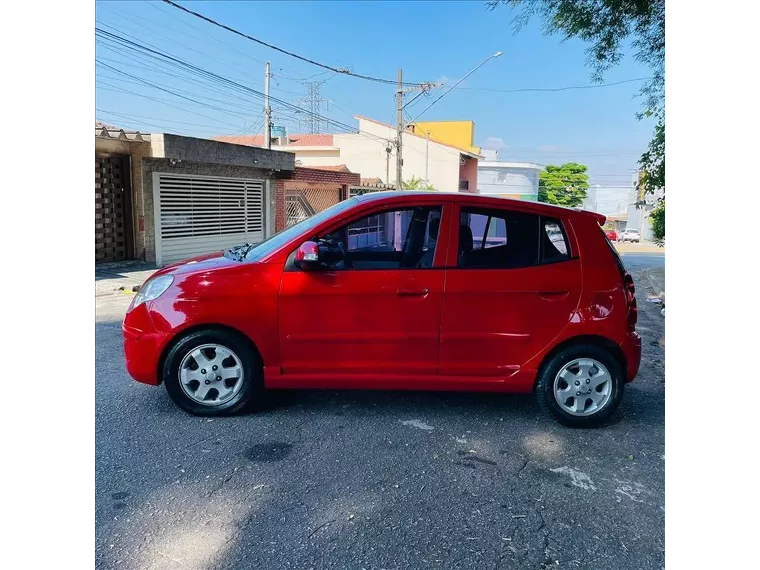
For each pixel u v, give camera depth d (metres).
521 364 3.90
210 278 3.79
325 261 3.81
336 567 2.38
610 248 3.96
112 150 11.61
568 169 59.91
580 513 2.85
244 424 3.82
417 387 3.94
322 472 3.19
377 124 37.16
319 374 3.89
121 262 12.16
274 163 15.77
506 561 2.46
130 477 3.08
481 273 3.82
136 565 2.34
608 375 3.89
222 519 2.70
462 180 41.97
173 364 3.81
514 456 3.47
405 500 2.92
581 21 8.16
